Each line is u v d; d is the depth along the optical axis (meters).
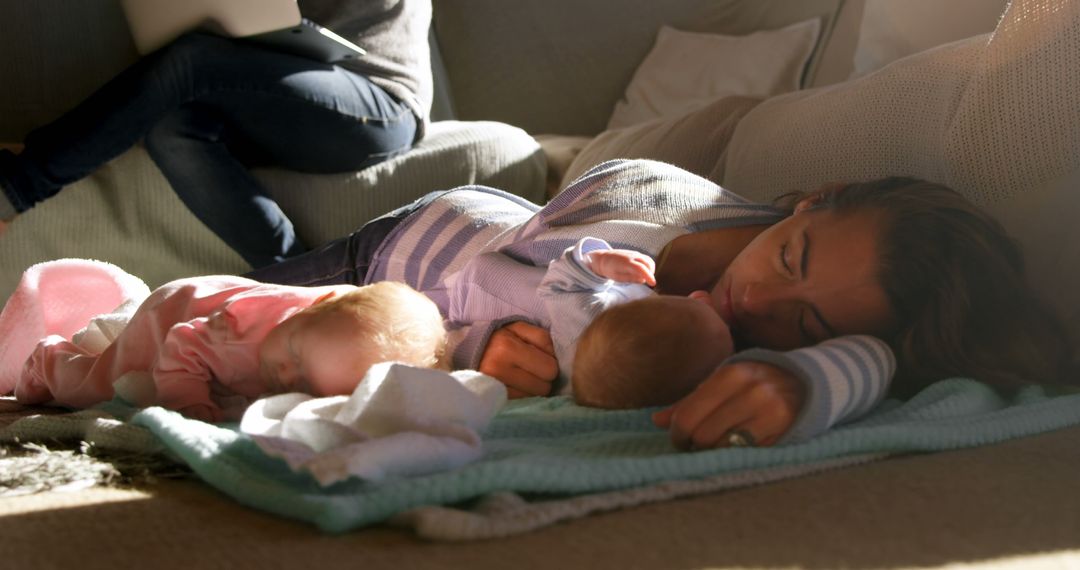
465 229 1.55
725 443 0.94
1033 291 1.25
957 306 1.15
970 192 1.40
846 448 0.96
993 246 1.20
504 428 1.02
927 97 1.52
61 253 1.88
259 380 1.21
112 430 1.02
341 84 1.99
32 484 0.89
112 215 1.92
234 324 1.19
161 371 1.18
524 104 3.14
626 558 0.70
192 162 1.89
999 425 1.06
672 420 0.96
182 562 0.69
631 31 3.19
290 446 0.85
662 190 1.39
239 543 0.73
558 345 1.25
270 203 1.95
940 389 1.14
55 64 2.16
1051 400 1.15
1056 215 1.33
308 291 1.24
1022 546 0.74
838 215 1.18
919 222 1.17
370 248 1.65
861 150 1.58
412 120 2.14
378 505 0.76
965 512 0.81
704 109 2.03
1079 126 1.32
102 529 0.77
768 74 2.90
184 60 1.85
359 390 0.91
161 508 0.83
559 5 3.15
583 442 0.99
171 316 1.26
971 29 1.96
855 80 1.70
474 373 1.06
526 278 1.32
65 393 1.32
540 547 0.72
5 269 1.83
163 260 1.94
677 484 0.85
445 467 0.86
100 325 1.41
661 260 1.33
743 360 0.97
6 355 1.48
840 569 0.68
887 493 0.86
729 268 1.23
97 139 1.83
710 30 3.16
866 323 1.14
